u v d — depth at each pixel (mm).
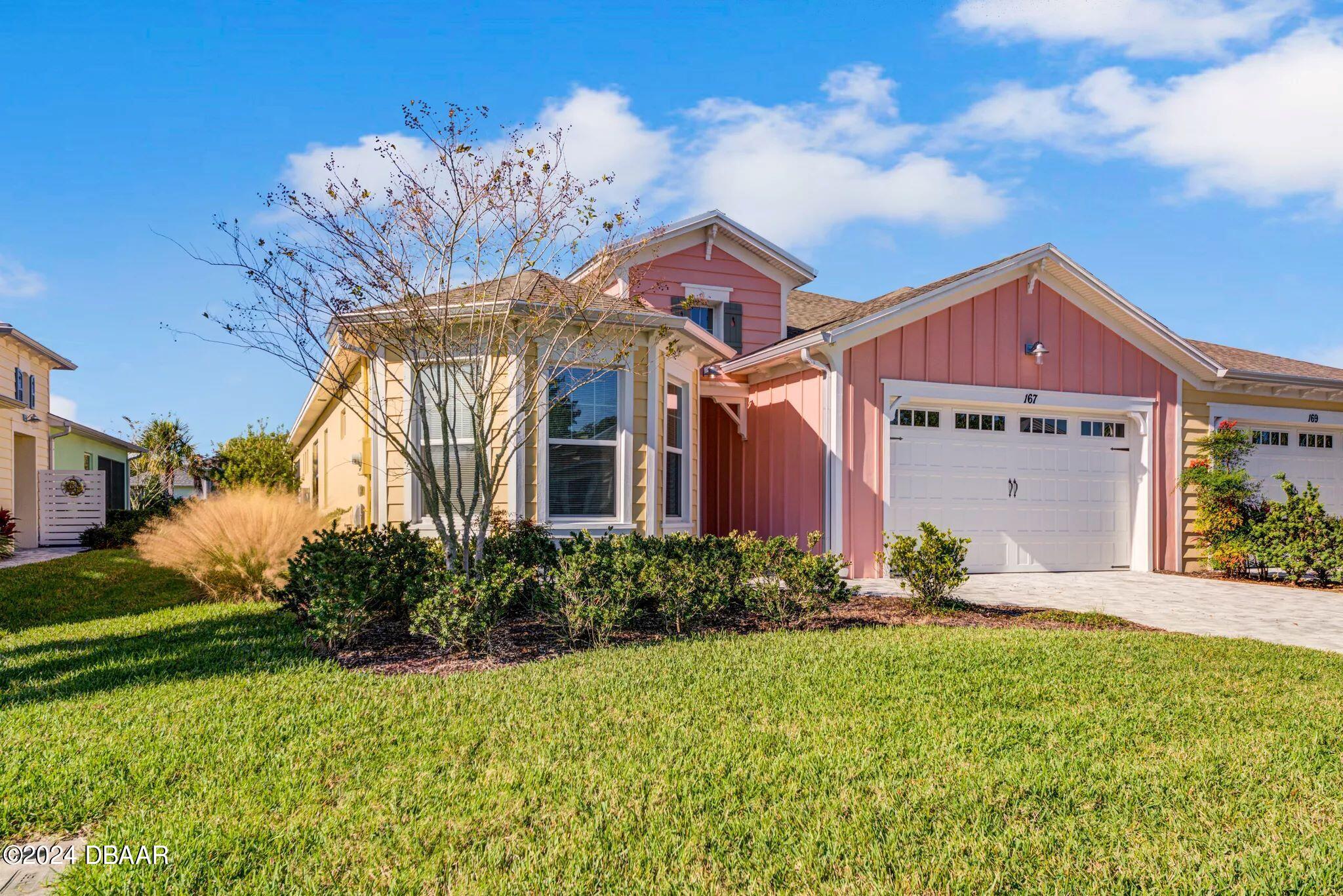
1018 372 12320
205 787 3449
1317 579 11656
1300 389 14133
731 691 4859
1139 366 13195
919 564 8242
